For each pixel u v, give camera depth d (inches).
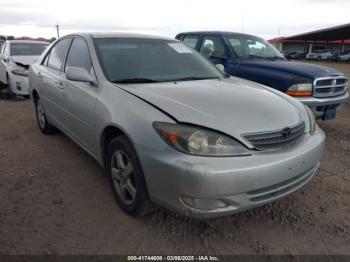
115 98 111.6
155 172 93.1
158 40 153.9
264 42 273.9
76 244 98.4
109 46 137.9
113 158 115.5
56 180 138.0
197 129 90.9
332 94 203.0
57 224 107.6
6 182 135.3
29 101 311.0
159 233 104.4
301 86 193.6
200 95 109.4
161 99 103.7
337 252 97.7
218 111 98.4
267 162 92.4
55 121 172.4
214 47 257.9
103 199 123.3
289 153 98.6
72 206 118.4
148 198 102.7
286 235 105.0
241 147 92.0
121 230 105.3
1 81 356.2
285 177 97.4
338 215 116.3
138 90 111.6
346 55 1557.6
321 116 207.2
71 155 165.5
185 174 86.8
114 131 113.3
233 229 107.5
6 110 269.7
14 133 202.7
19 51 352.2
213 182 86.4
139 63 134.4
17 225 106.4
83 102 129.1
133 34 153.4
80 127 137.1
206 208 90.1
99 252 95.4
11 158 161.0
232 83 135.0
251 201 94.2
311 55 1786.4
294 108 117.0
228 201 90.6
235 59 237.0
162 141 92.1
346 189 135.2
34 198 123.3
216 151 89.5
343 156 172.4
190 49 162.2
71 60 152.0
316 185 138.3
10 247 96.1
